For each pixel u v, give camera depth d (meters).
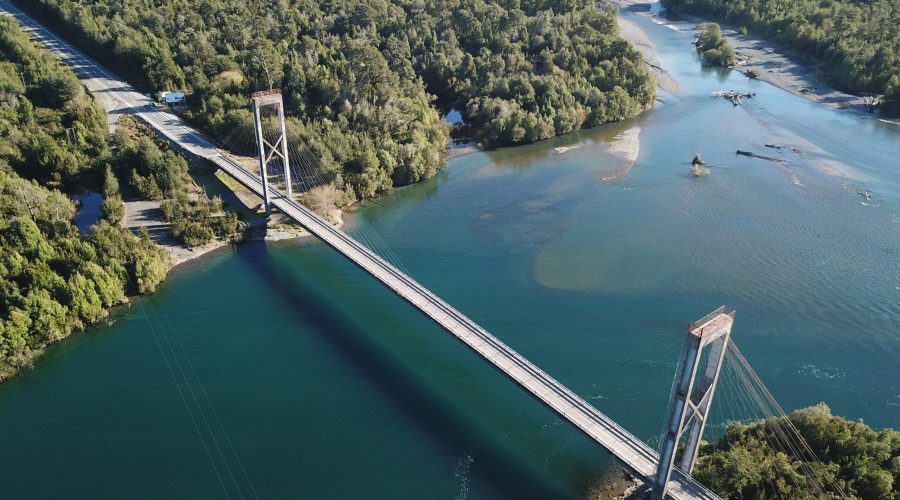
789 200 162.12
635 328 114.81
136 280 123.56
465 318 102.50
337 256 139.12
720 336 69.75
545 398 87.56
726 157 188.25
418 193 170.00
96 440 92.31
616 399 98.12
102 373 105.12
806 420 81.31
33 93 181.38
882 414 96.31
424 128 185.50
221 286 127.50
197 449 90.81
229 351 109.75
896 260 135.75
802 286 127.31
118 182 155.62
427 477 86.62
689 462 78.25
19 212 126.88
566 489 84.81
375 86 189.75
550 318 117.75
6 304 109.50
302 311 120.31
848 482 73.06
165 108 194.00
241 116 173.38
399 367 106.44
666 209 158.62
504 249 141.50
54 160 154.00
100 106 180.75
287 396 99.94
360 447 91.19
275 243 142.88
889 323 116.50
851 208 157.75
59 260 119.88
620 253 139.38
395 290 109.19
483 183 175.50
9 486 85.12
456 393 101.12
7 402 99.62
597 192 168.50
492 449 90.94
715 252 139.38
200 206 146.12
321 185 160.25
